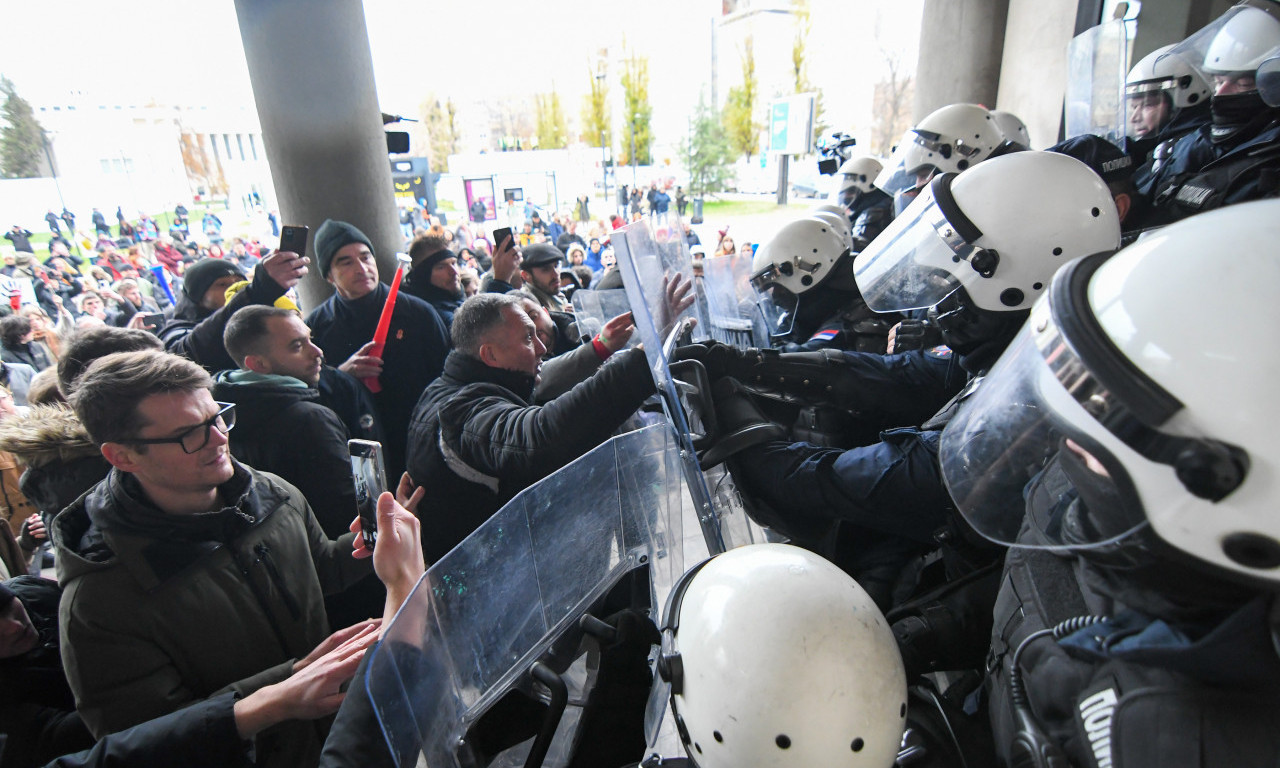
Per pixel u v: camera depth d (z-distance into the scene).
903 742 0.76
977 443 0.77
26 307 3.05
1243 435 0.45
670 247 1.40
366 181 3.46
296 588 1.13
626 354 1.23
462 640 0.71
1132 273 0.53
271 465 1.53
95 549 0.96
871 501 1.01
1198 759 0.46
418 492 1.10
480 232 7.61
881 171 3.71
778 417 1.41
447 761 0.67
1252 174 1.91
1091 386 0.53
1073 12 4.44
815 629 0.65
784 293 2.04
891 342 2.07
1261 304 0.46
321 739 1.08
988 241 1.08
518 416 1.31
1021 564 0.72
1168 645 0.49
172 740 0.84
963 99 5.48
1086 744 0.55
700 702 0.69
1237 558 0.47
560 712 0.76
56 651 1.10
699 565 0.84
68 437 1.40
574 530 0.89
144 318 3.81
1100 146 2.02
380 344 2.12
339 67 3.25
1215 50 2.08
